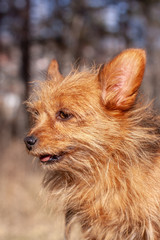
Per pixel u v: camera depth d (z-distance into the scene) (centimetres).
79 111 85
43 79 94
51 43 242
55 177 90
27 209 138
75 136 85
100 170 85
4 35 251
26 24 238
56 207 90
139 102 87
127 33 253
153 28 255
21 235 120
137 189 84
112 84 85
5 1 239
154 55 243
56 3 246
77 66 93
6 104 240
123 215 84
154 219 84
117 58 85
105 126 85
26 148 86
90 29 254
